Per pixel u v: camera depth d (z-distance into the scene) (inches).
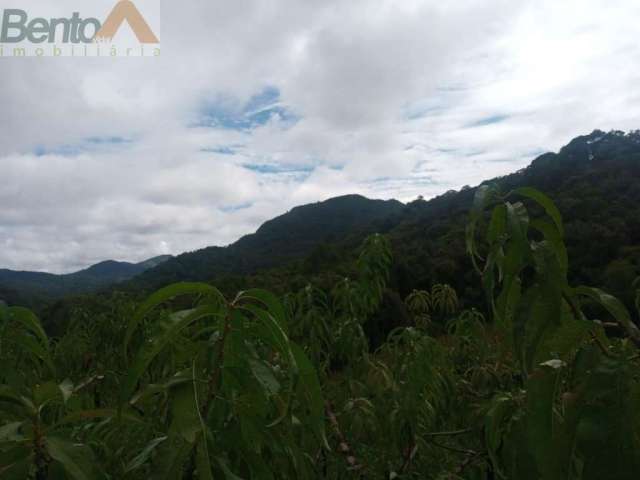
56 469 33.8
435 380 100.4
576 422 32.0
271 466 50.4
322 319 108.7
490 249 43.8
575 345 39.4
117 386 90.4
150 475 32.4
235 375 39.6
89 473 33.2
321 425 39.3
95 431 54.5
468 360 129.1
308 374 39.0
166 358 68.6
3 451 33.7
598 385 31.5
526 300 39.3
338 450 96.2
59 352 122.8
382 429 103.7
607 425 30.3
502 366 108.7
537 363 40.0
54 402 48.2
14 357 64.8
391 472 93.0
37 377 70.2
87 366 125.8
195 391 33.4
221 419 41.6
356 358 114.3
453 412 109.7
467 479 92.7
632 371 33.1
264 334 38.7
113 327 125.9
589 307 45.3
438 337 132.5
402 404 97.0
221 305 39.7
